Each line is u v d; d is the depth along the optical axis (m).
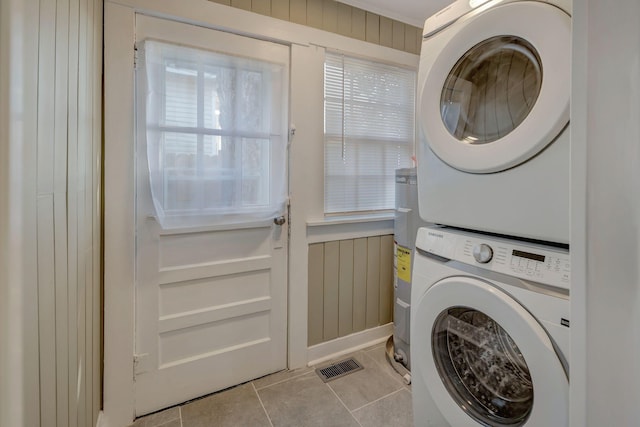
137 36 1.49
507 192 0.94
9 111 0.52
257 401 1.72
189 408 1.67
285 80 1.87
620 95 0.47
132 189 1.52
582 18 0.51
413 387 1.24
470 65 1.08
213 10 1.63
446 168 1.14
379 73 2.23
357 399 1.74
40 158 0.66
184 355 1.71
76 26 0.97
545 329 0.81
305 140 1.95
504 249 0.94
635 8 0.46
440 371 1.15
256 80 1.78
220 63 1.67
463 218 1.08
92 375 1.29
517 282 0.88
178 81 1.58
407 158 2.39
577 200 0.52
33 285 0.62
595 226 0.51
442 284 1.07
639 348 0.47
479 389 1.09
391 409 1.66
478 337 1.09
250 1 1.73
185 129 1.60
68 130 0.88
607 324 0.50
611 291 0.49
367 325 2.31
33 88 0.61
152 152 1.54
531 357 0.83
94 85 1.28
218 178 1.69
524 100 0.93
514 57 0.95
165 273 1.64
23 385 0.57
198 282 1.73
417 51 2.38
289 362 2.00
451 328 1.16
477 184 1.03
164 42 1.54
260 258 1.88
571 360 0.54
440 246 1.14
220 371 1.80
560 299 0.79
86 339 1.15
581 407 0.53
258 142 1.79
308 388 1.83
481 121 1.06
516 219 0.92
